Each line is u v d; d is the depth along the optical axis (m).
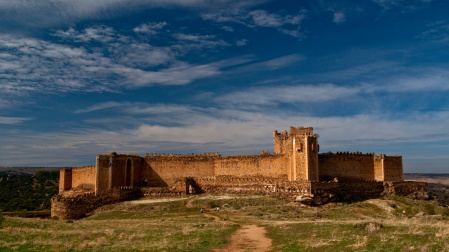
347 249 32.09
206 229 48.66
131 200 87.62
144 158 104.00
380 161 94.88
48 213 82.88
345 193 83.44
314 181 77.12
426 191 95.00
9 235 42.25
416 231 36.97
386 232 37.81
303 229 44.72
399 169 97.12
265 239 41.44
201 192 94.56
